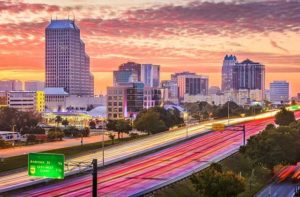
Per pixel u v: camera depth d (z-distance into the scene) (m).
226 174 102.25
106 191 111.19
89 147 198.38
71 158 165.88
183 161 160.00
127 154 175.25
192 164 152.75
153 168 146.38
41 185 118.25
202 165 149.75
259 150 147.12
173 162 158.25
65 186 117.31
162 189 111.38
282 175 149.12
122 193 108.62
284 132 154.88
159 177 129.75
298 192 120.94
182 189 116.06
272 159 145.12
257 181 138.25
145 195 104.19
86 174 134.12
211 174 102.38
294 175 148.62
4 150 191.00
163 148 195.25
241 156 170.38
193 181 105.00
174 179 123.19
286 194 120.75
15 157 166.88
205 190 101.62
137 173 137.50
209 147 195.88
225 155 170.88
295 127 189.25
